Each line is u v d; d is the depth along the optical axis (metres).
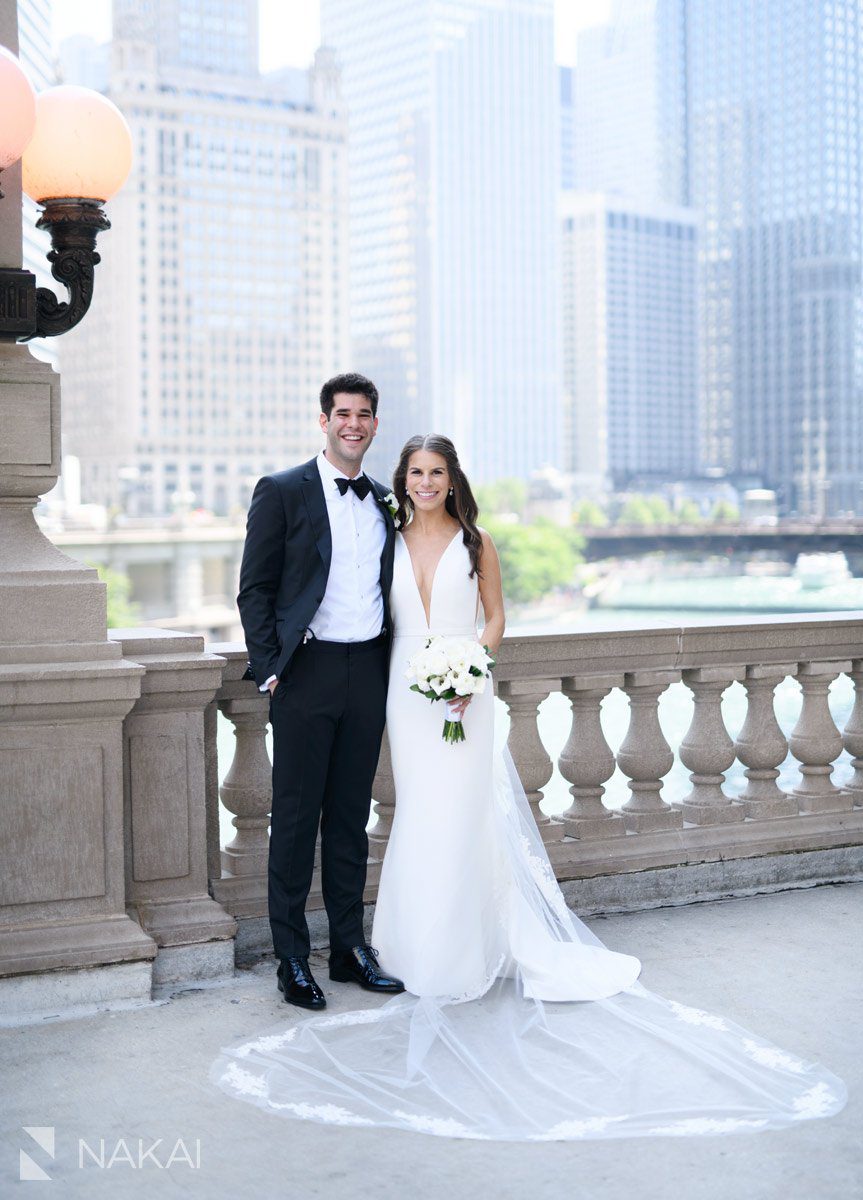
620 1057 3.57
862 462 186.50
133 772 4.19
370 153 193.25
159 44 155.12
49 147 3.82
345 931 4.25
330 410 4.07
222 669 4.31
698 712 5.30
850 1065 3.52
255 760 4.60
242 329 148.00
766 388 191.75
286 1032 3.76
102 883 4.01
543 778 5.01
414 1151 3.04
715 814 5.27
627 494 168.38
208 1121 3.20
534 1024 3.82
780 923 4.82
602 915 4.93
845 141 193.50
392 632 4.23
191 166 144.62
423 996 3.96
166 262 143.38
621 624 5.16
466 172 186.75
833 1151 3.02
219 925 4.25
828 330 187.50
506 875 4.16
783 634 5.29
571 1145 3.06
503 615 4.32
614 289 193.75
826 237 191.00
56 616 3.94
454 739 3.97
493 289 187.50
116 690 3.93
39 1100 3.31
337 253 153.88
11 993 3.85
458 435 185.00
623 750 5.20
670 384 196.88
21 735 3.89
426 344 186.12
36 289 3.86
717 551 108.00
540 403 189.38
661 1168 2.95
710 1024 3.76
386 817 4.83
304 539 4.01
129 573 76.06
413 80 187.62
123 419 142.00
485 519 110.94
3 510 4.02
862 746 5.54
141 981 4.01
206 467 145.50
